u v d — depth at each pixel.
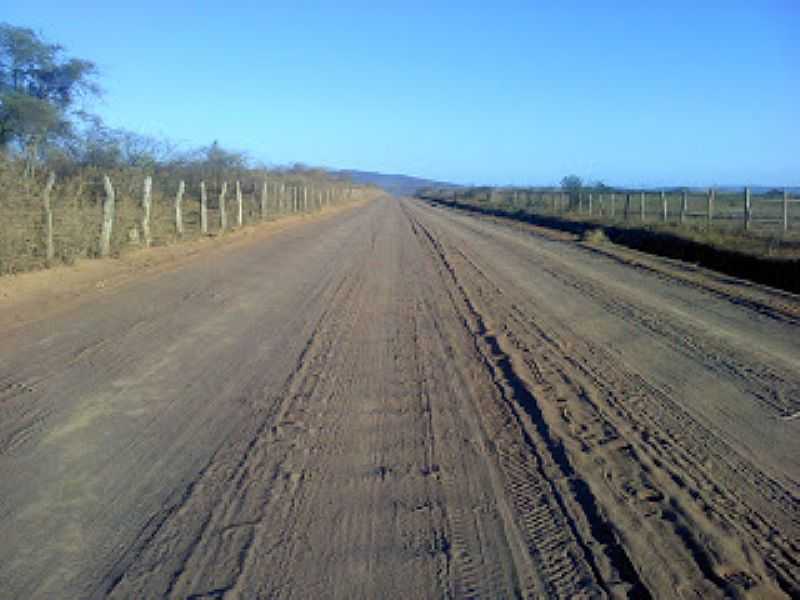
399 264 24.09
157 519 5.83
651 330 14.11
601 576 5.23
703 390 10.09
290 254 25.12
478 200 96.81
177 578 4.99
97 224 20.39
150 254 21.31
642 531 5.93
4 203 16.42
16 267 15.77
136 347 11.07
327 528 5.80
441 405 9.06
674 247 29.81
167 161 38.38
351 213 62.44
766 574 5.38
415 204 104.94
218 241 26.88
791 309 16.69
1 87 30.36
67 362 10.05
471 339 12.87
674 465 7.38
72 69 32.56
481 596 4.94
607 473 7.09
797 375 11.02
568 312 15.89
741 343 13.12
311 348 11.73
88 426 7.77
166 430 7.79
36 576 4.95
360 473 6.91
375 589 4.97
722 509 6.43
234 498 6.25
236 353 11.15
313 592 4.90
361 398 9.23
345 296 16.97
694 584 5.19
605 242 35.22
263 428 7.99
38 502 6.04
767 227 33.09
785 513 6.41
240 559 5.27
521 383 10.05
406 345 12.23
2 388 8.83
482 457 7.40
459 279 20.84
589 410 9.05
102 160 31.33
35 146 23.77
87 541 5.45
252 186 46.12
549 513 6.20
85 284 15.85
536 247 32.16
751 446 8.02
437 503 6.32
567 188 60.19
